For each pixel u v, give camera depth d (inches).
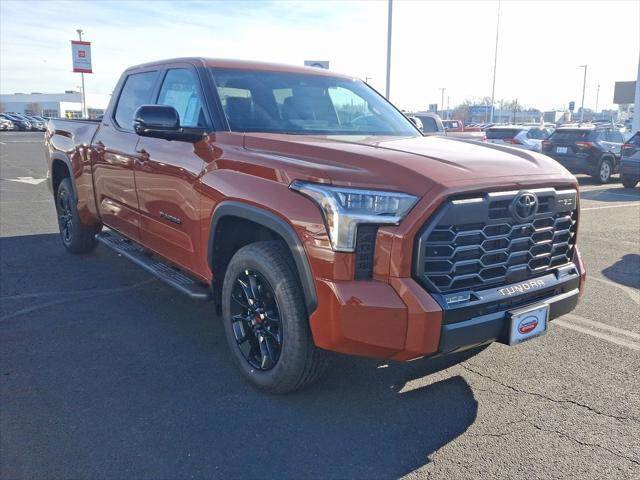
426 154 126.7
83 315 188.7
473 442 120.8
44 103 3873.0
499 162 128.7
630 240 328.2
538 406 135.8
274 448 117.3
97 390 138.9
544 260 134.5
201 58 173.9
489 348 168.6
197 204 151.7
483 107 2913.4
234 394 138.3
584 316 197.9
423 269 111.0
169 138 152.2
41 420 125.3
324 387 143.0
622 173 605.3
